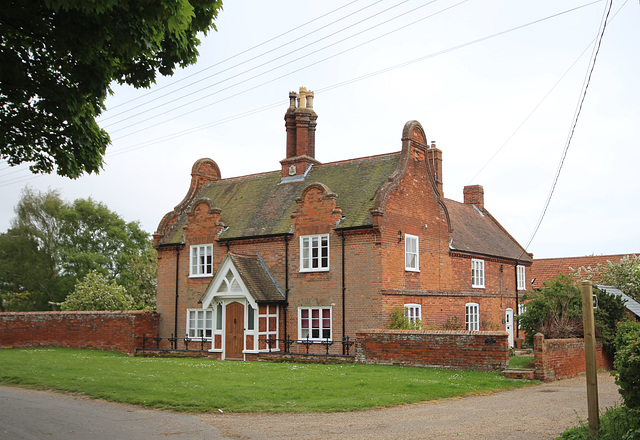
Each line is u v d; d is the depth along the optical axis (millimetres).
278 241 28109
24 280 58500
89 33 10430
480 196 41875
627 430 9078
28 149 13398
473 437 10305
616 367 9156
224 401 13734
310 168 31938
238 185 34250
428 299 27734
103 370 19484
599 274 39688
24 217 59562
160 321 31734
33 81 11625
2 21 10625
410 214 27266
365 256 25219
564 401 14391
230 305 27453
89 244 61094
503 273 35625
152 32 10828
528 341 22453
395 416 12438
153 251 51906
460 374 18594
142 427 11250
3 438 10336
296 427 11297
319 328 26219
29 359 23547
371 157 29719
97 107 13016
